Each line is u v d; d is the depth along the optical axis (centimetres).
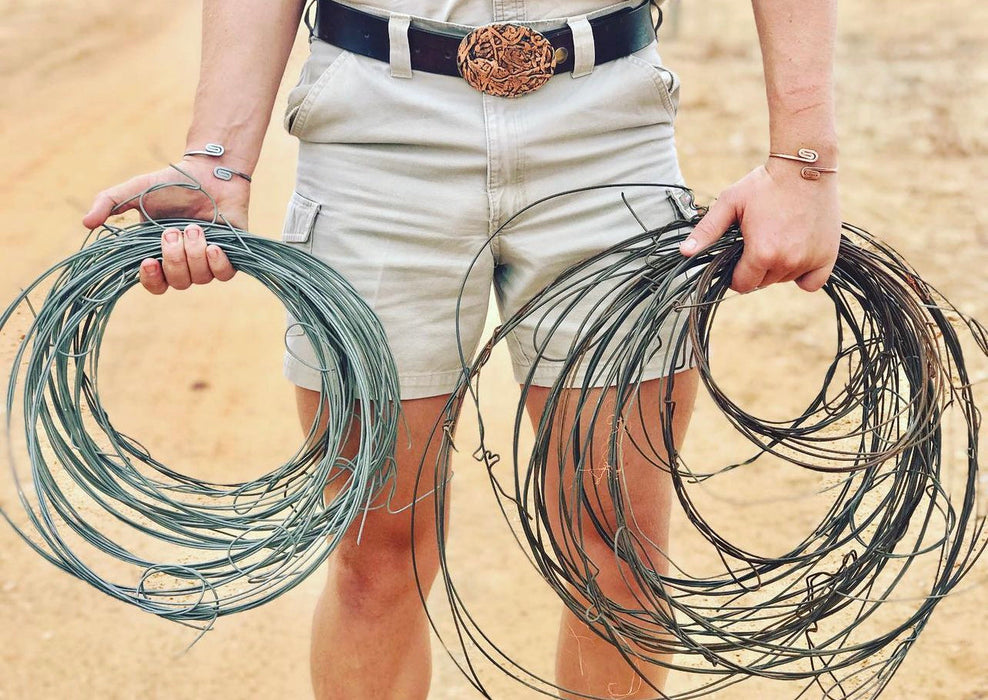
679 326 164
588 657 178
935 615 232
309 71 162
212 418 334
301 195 168
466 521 277
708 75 819
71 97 755
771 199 149
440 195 159
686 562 260
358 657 179
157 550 257
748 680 220
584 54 155
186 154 158
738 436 314
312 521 151
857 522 258
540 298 166
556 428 170
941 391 148
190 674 227
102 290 154
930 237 455
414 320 164
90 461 158
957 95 707
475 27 153
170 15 1075
